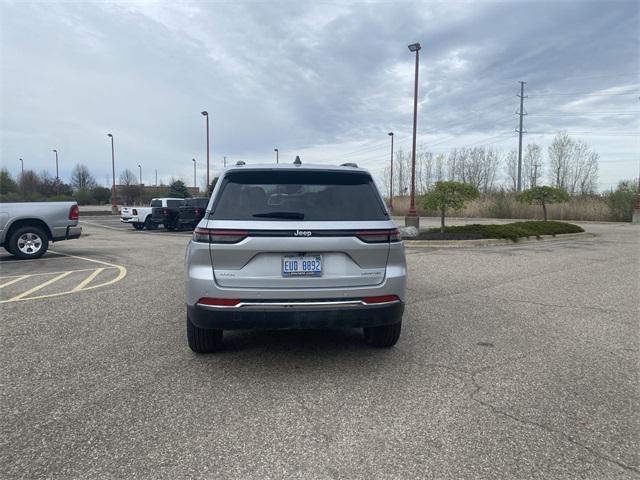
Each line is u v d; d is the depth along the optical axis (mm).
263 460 2691
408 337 5047
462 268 9977
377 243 3916
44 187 63094
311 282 3785
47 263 10828
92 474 2557
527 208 32656
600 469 2615
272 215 3824
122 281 8352
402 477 2529
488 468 2617
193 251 3832
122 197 69812
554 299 6945
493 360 4344
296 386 3738
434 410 3316
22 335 5094
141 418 3199
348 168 4223
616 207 29828
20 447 2836
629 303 6684
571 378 3912
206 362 4281
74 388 3701
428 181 55625
